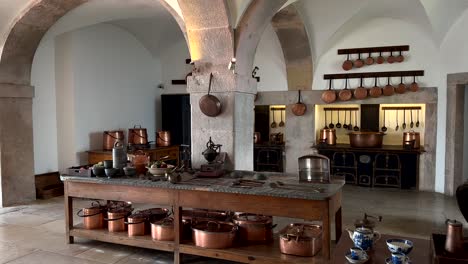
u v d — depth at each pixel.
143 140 6.96
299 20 5.88
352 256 1.77
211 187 3.11
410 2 5.40
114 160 3.68
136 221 3.54
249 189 3.02
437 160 6.17
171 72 8.22
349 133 6.73
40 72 6.08
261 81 7.32
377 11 6.01
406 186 6.43
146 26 7.14
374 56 6.47
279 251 3.10
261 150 7.38
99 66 6.73
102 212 3.82
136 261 3.38
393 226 4.33
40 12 4.86
